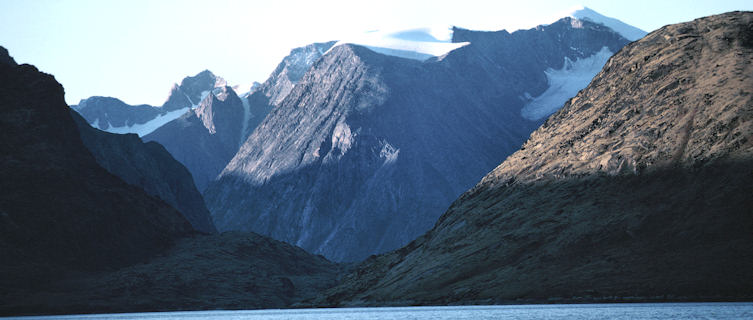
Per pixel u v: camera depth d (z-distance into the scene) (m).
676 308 139.88
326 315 183.25
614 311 141.38
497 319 136.25
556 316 136.50
